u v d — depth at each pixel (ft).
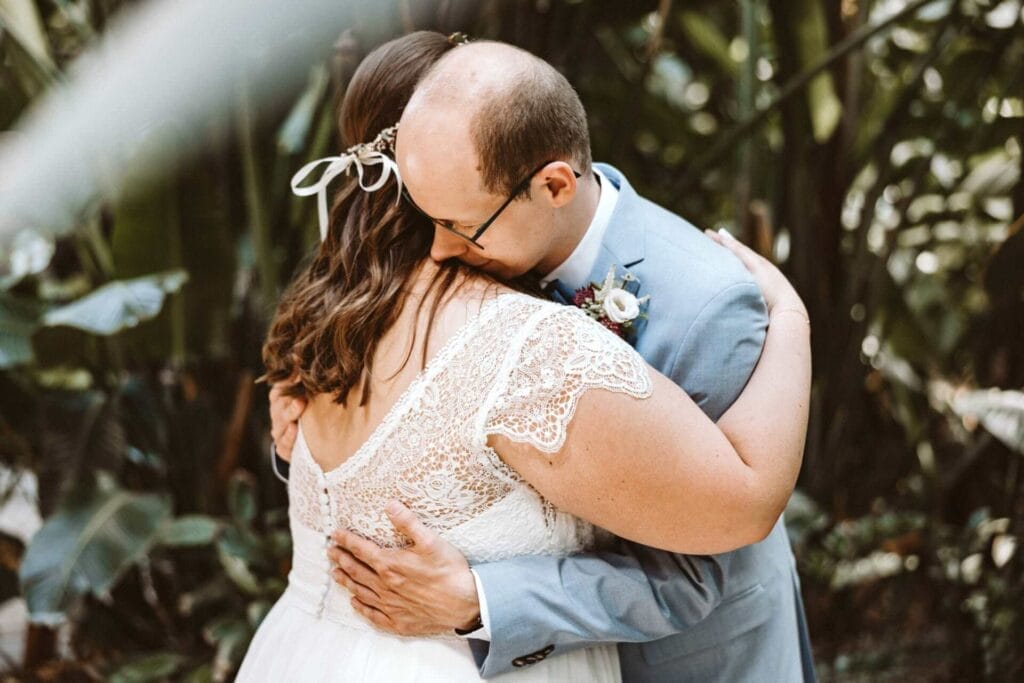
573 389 3.66
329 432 4.19
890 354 11.43
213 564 9.60
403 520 3.89
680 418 3.72
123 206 8.61
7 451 9.48
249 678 4.45
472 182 3.68
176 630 9.70
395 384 3.94
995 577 8.91
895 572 9.84
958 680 9.12
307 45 8.70
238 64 8.54
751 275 4.36
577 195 4.24
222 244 8.85
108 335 8.90
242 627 8.30
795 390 4.09
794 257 10.19
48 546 8.04
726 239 4.77
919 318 11.55
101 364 9.34
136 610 9.73
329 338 4.05
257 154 8.79
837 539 9.55
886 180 9.96
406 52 4.32
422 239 4.11
